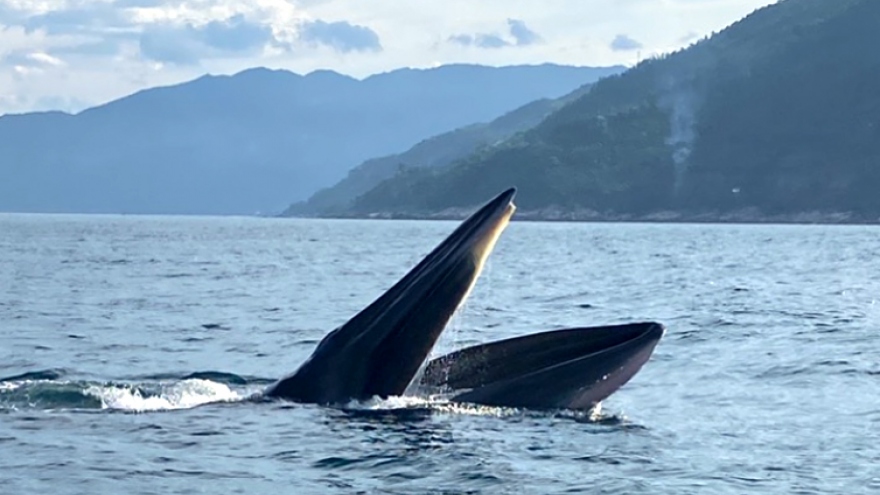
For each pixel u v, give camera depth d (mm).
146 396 61562
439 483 46531
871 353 86438
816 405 64812
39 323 105812
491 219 52969
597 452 51250
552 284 167125
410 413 54312
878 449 53781
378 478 47094
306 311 121625
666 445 53406
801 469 50125
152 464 48688
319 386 56844
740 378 74000
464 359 56094
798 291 153375
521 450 50688
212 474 47469
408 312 54281
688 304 132500
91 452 50375
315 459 49250
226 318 112750
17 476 46906
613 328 54969
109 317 112438
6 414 57344
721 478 48438
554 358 55188
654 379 72938
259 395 58656
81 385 63375
